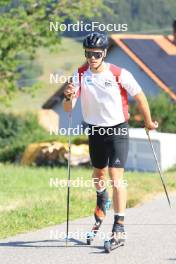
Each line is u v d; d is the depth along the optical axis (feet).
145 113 59.00
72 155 174.09
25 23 230.68
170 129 204.23
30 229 66.33
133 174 119.75
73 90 58.23
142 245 58.85
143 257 54.85
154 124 60.08
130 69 268.82
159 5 614.75
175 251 56.75
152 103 208.54
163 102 208.54
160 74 258.37
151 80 258.37
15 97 238.07
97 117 58.13
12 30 227.40
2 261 53.78
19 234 63.87
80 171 134.72
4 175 119.03
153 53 271.08
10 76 235.61
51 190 94.63
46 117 270.87
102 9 227.81
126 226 66.90
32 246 58.70
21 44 232.32
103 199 60.23
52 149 177.06
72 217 72.74
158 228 65.92
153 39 280.10
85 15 224.53
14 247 58.39
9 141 232.53
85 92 57.82
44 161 176.76
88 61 56.90
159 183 96.48
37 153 178.09
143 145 166.40
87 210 76.89
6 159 207.62
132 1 600.39
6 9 232.53
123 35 276.21
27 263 53.11
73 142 192.34
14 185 102.78
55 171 134.00
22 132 234.99
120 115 57.93
